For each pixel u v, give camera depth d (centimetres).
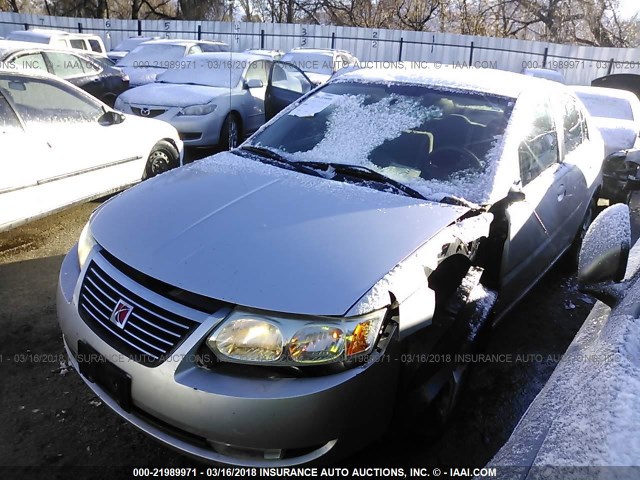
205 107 683
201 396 183
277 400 181
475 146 289
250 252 207
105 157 479
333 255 207
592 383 141
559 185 342
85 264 230
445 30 2505
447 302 258
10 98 405
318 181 269
